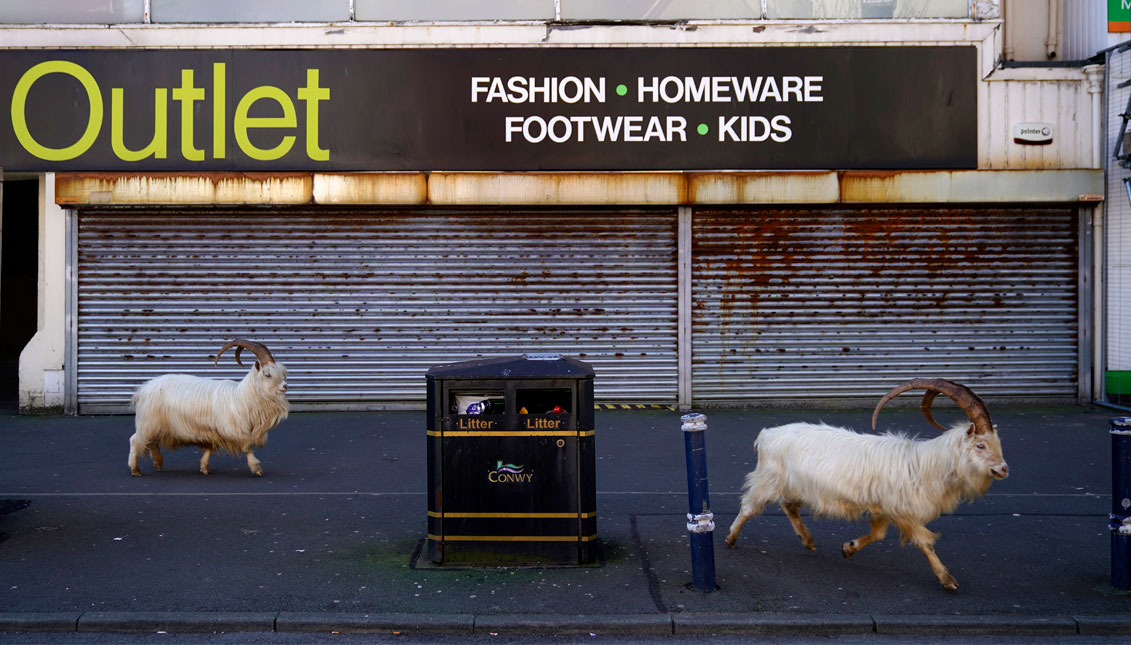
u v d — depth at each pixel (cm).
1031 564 575
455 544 565
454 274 1170
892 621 481
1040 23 1231
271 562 575
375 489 771
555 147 1136
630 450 938
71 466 859
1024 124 1144
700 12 1141
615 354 1177
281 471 841
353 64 1129
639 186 1138
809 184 1139
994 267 1171
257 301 1164
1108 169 1145
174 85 1124
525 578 545
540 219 1166
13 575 549
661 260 1170
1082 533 641
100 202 1127
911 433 1012
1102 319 1168
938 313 1174
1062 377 1180
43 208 1164
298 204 1141
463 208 1162
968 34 1136
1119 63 1123
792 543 621
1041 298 1173
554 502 564
